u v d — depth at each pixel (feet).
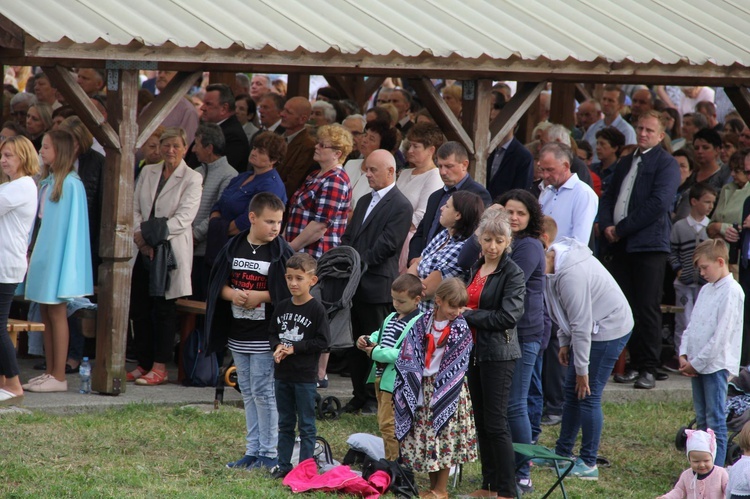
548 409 55.57
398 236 52.95
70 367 60.49
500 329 39.42
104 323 54.44
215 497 39.24
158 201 59.47
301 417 42.78
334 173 56.24
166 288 57.67
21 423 48.34
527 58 58.08
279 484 42.06
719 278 46.19
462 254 44.11
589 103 88.94
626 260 63.52
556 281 45.57
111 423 49.83
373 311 53.36
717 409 45.96
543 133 69.31
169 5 54.44
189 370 58.23
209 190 62.64
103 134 52.60
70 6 51.39
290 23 55.98
